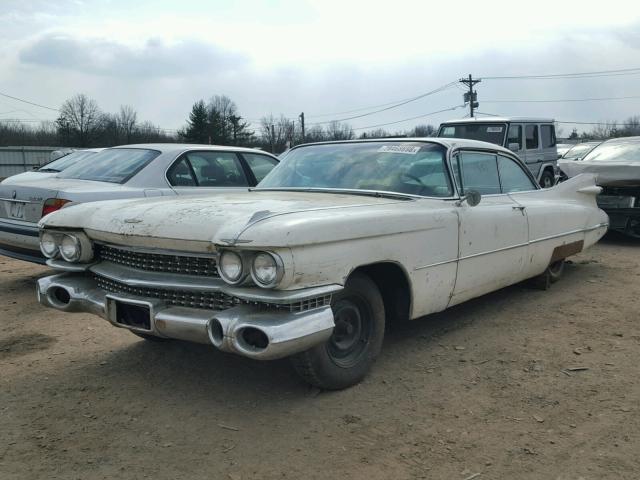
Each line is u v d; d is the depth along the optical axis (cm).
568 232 598
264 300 302
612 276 682
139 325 351
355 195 425
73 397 369
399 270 389
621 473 280
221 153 725
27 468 289
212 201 383
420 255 397
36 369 416
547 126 1527
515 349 443
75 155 882
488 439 313
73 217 392
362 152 480
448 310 544
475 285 461
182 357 434
